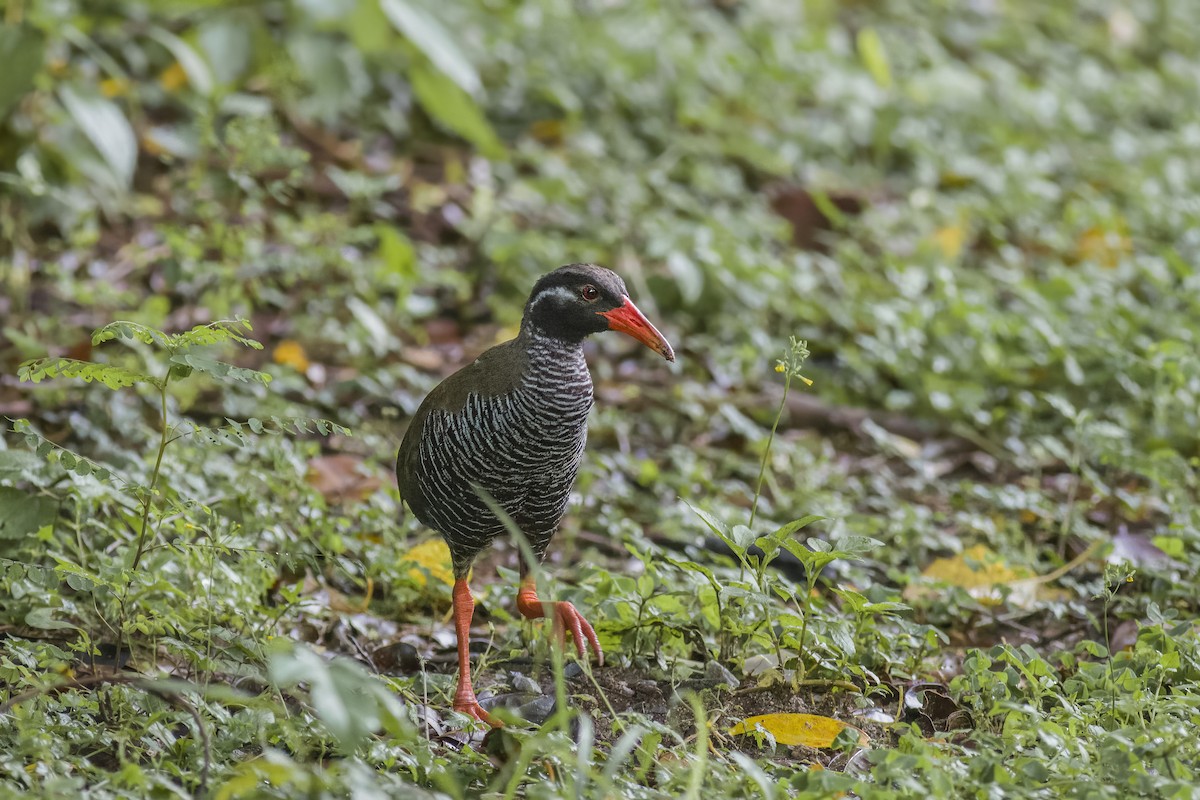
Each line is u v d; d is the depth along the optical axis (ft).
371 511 33.50
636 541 31.12
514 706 27.22
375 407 41.63
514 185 52.60
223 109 50.65
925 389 42.83
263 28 54.70
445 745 24.89
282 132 54.34
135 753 22.88
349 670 19.54
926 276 48.01
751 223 51.47
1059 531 36.32
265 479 32.99
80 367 25.22
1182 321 44.34
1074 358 42.65
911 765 21.81
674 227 48.08
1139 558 33.24
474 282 48.85
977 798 21.88
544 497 28.37
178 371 25.36
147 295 45.50
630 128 59.57
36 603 27.73
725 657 28.40
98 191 49.34
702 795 21.75
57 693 25.07
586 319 27.61
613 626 28.58
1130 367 41.55
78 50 55.01
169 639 25.22
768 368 45.27
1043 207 55.93
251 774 20.24
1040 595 33.06
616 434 41.24
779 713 26.40
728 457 39.88
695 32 68.44
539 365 27.58
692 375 44.83
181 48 50.67
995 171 58.59
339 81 53.01
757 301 46.26
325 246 45.88
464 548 28.86
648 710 27.04
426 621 31.91
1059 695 25.59
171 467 32.68
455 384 28.19
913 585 32.65
